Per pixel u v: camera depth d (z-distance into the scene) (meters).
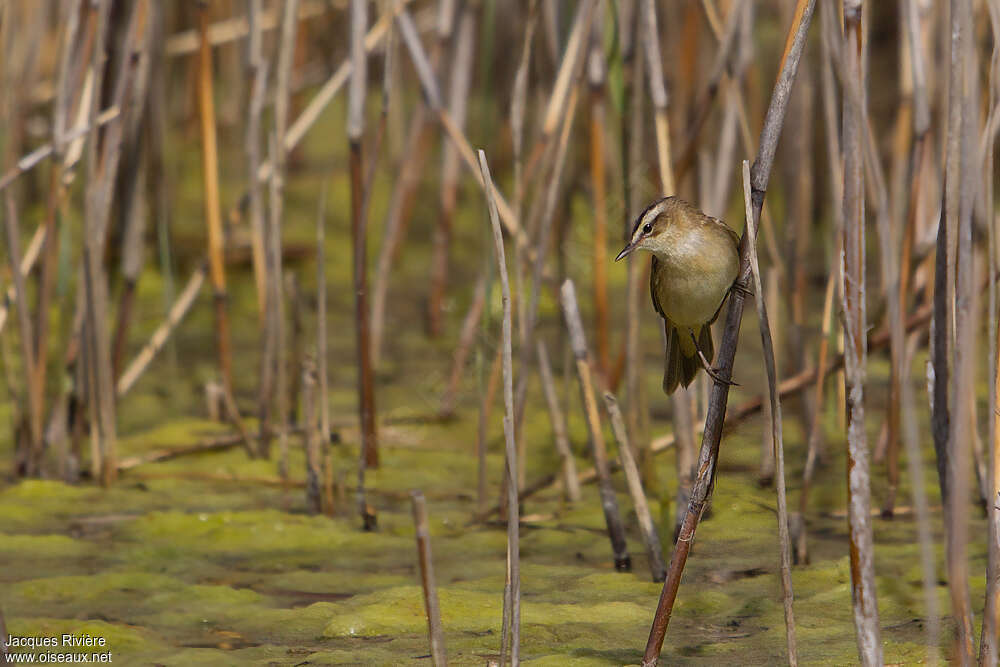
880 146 15.55
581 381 8.62
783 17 10.23
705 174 10.09
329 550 9.05
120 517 9.70
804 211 10.59
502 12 15.50
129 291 11.05
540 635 7.30
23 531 9.33
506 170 15.38
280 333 10.44
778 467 5.80
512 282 12.25
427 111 12.59
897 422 9.44
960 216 5.32
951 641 7.09
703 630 7.41
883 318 10.35
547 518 9.73
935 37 10.12
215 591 8.13
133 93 10.73
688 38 11.78
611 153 14.80
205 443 11.30
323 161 23.42
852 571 5.71
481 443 9.65
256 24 10.42
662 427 11.77
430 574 5.73
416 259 18.45
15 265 10.08
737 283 5.62
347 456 11.25
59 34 10.32
